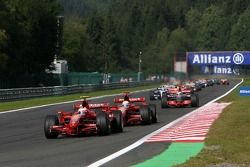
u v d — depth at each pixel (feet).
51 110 287.69
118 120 159.74
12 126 198.49
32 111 282.36
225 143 118.11
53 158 108.47
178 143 126.52
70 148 125.39
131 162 99.04
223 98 363.15
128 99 187.32
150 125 183.52
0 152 123.03
